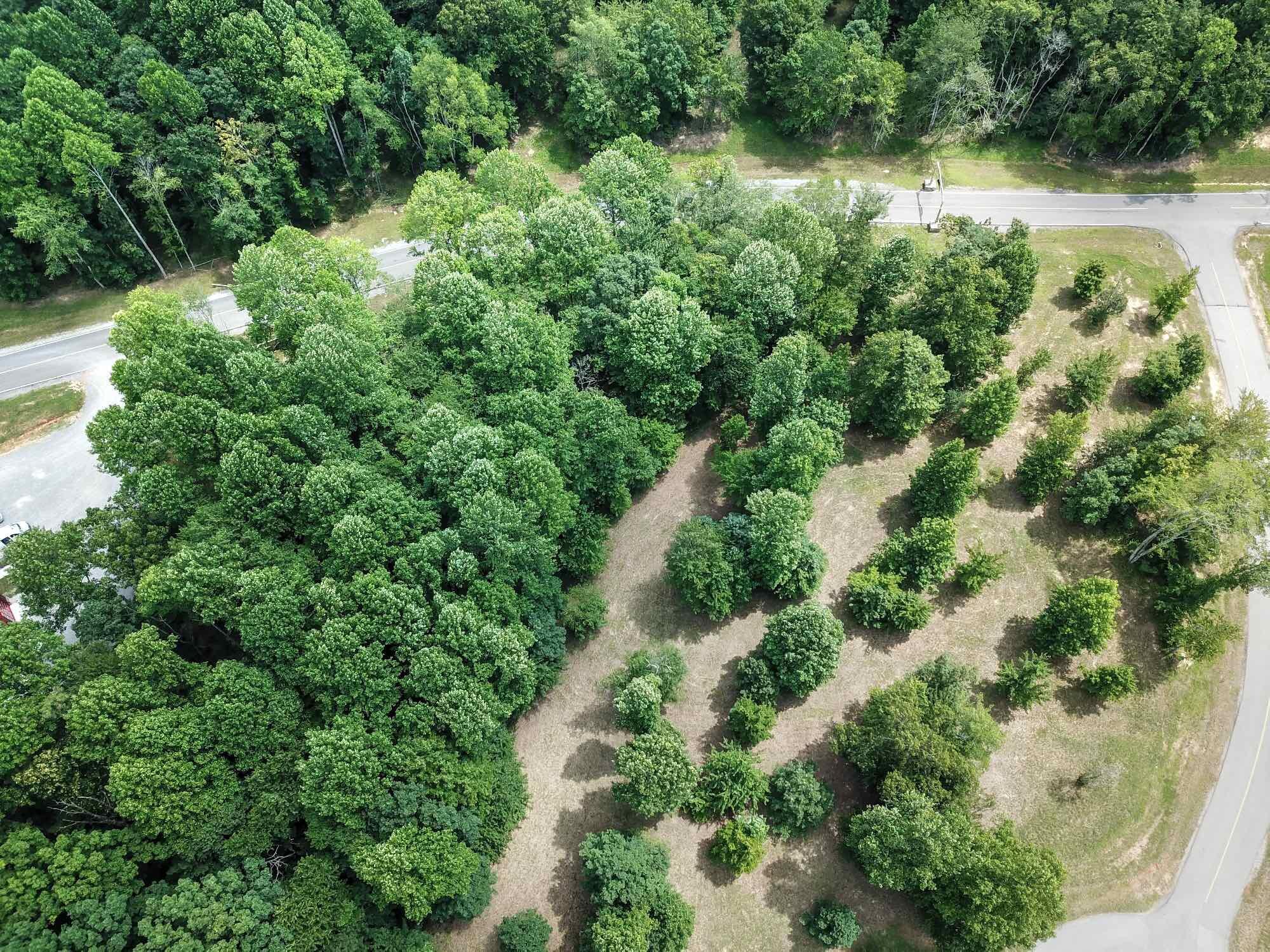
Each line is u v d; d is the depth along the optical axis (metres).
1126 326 96.25
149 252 106.62
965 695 64.12
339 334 68.06
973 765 60.19
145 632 53.75
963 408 86.19
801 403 82.94
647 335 78.06
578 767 68.62
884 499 83.25
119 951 48.38
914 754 59.25
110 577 62.78
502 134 119.38
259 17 102.12
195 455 65.88
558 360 75.94
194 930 48.53
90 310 105.19
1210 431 76.00
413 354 75.31
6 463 89.19
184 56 104.75
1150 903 61.25
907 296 99.69
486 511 61.59
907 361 80.75
